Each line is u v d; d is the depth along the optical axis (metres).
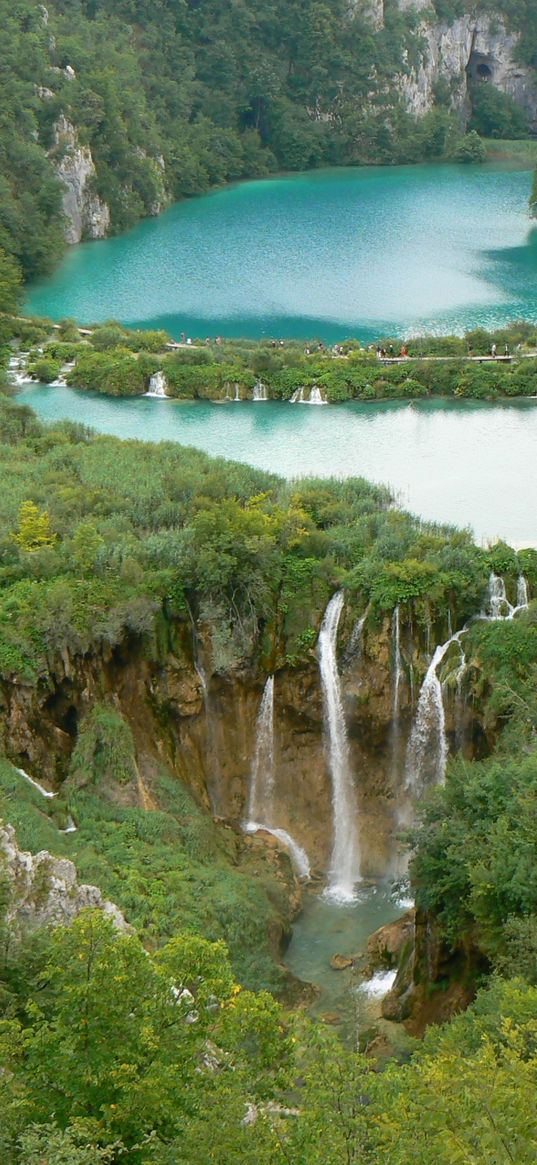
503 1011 33.28
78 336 119.38
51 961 30.09
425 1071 27.38
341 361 107.69
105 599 58.06
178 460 78.25
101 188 190.88
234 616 59.59
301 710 60.34
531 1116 23.89
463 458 87.06
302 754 60.91
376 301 143.00
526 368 103.38
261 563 60.06
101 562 60.09
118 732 55.53
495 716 56.06
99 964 29.12
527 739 49.91
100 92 197.12
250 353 109.38
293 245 177.75
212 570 58.91
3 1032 30.16
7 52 183.12
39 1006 32.22
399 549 62.25
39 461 78.06
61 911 38.91
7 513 66.81
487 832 43.62
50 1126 25.56
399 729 60.03
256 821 60.97
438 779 59.50
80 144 186.62
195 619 59.75
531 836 41.50
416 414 98.38
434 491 79.81
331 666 60.00
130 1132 27.44
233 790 61.00
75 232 185.00
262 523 62.31
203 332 128.88
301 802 60.88
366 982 49.38
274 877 54.84
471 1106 24.58
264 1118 26.50
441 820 46.84
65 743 56.22
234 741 60.69
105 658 57.56
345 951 51.84
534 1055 28.45
